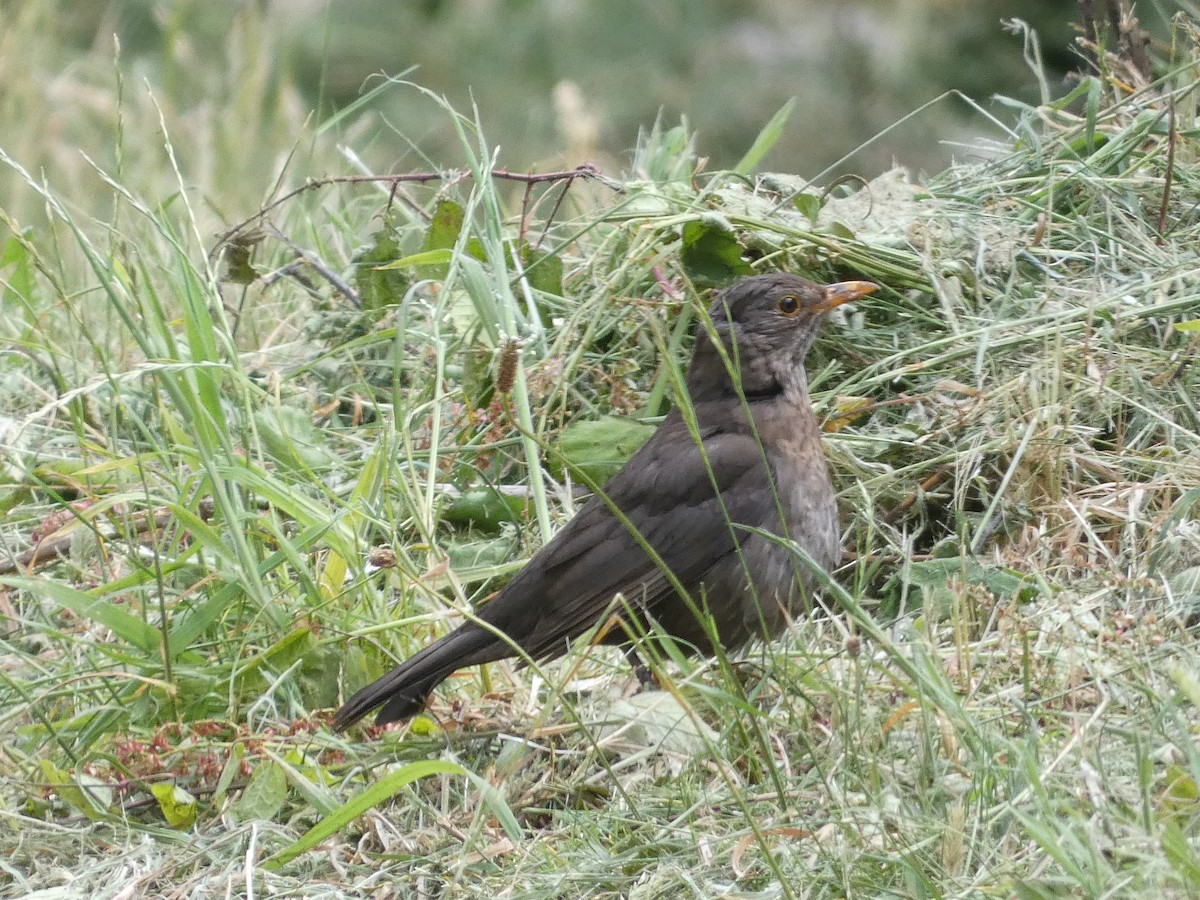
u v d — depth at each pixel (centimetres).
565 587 826
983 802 644
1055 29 1855
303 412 1006
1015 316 983
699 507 829
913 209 1055
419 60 1973
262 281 1214
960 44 1878
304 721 784
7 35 1711
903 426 943
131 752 773
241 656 839
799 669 770
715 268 1005
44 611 895
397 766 779
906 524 916
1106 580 813
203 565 856
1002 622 771
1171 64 1138
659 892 655
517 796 757
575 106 1407
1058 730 701
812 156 1873
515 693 824
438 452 944
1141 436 911
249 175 1522
